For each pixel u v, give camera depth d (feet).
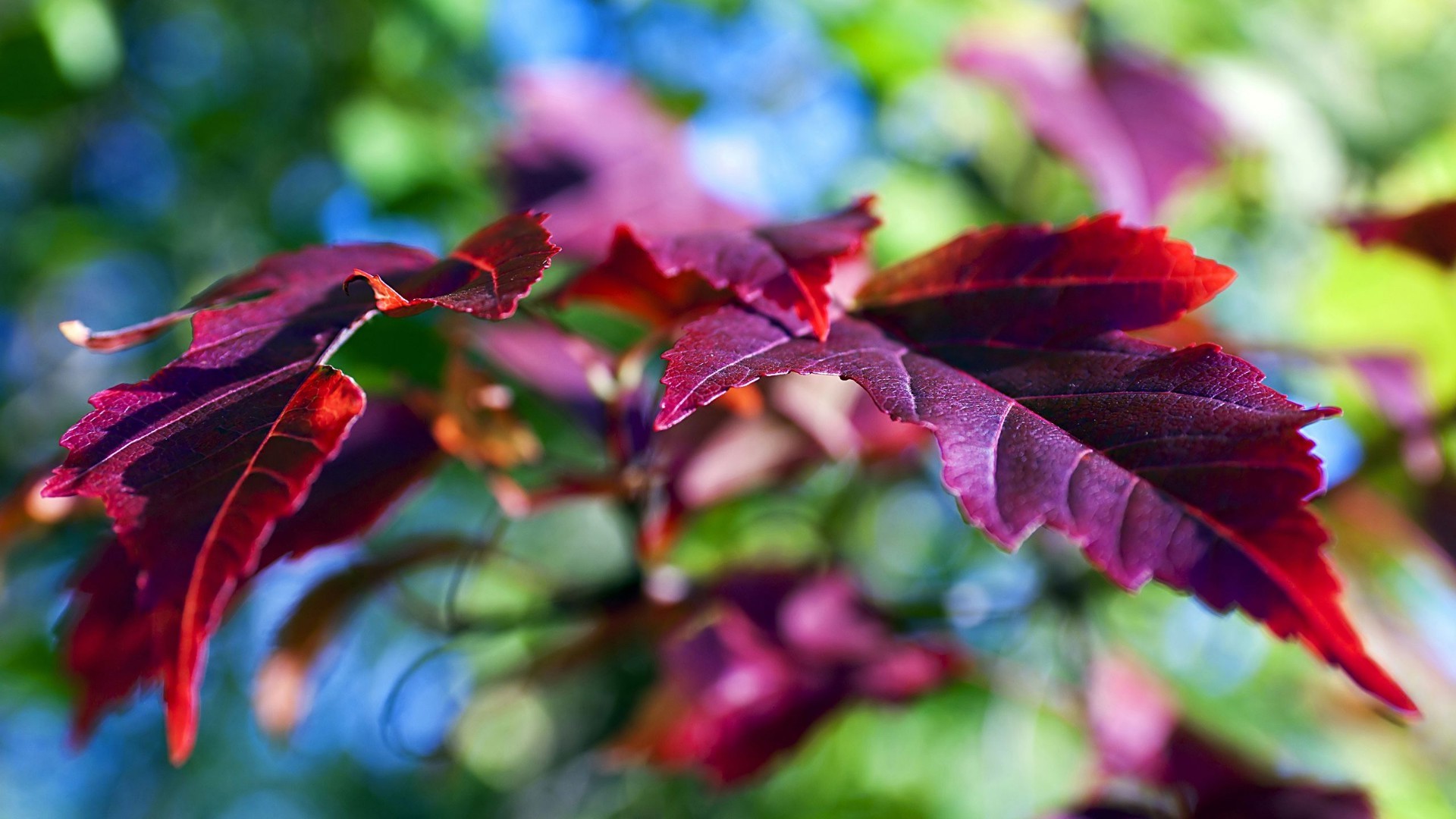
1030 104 1.20
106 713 0.81
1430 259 1.02
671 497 0.95
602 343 1.44
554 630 1.72
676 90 1.66
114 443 0.66
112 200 2.05
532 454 0.90
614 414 0.91
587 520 2.04
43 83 1.64
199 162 1.93
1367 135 1.68
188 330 1.81
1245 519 0.63
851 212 0.77
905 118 1.67
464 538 0.98
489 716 1.51
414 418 0.89
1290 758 1.40
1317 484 0.63
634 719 1.12
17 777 2.89
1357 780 1.32
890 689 1.02
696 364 0.68
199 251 1.95
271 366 0.68
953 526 1.99
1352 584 1.11
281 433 0.66
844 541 1.46
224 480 0.66
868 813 1.74
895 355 0.71
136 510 0.65
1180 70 1.26
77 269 2.27
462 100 1.71
